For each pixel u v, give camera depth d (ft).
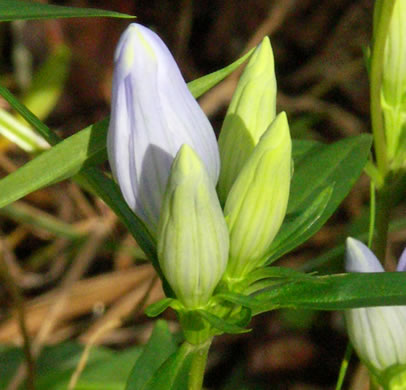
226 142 0.97
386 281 0.92
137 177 0.91
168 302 0.94
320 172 1.07
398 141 1.11
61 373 1.30
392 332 1.02
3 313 1.59
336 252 1.23
